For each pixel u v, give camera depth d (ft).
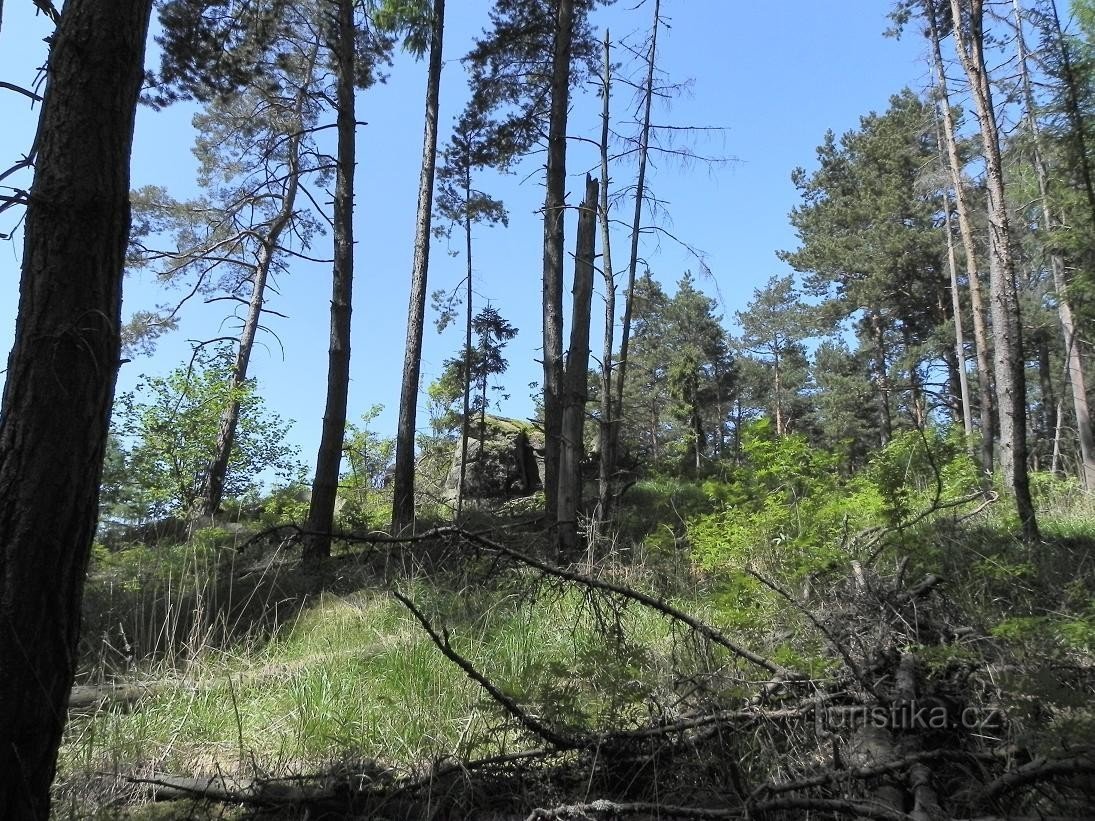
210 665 19.19
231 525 44.50
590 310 34.78
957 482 26.89
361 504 53.62
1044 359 91.40
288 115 62.69
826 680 11.82
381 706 15.23
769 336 159.43
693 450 78.23
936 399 114.32
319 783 12.21
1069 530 27.22
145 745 14.48
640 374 124.16
